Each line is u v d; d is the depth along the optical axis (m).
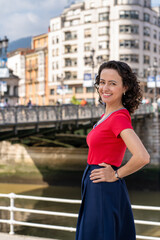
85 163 30.92
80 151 31.09
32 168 31.73
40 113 19.75
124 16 54.75
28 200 22.95
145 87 57.12
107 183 2.29
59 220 17.61
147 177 32.03
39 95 64.88
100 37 55.78
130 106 2.42
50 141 27.39
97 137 2.31
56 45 61.12
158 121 35.53
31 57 66.56
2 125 16.44
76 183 30.75
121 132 2.19
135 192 29.20
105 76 2.34
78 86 58.25
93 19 56.31
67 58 59.00
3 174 32.09
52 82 61.94
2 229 16.14
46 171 31.52
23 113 18.22
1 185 30.72
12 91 57.22
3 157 32.22
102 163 2.30
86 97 57.44
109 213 2.27
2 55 29.67
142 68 56.25
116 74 2.32
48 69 62.97
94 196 2.32
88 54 56.78
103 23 55.50
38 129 19.44
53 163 31.55
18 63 69.50
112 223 2.27
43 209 20.36
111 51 55.31
